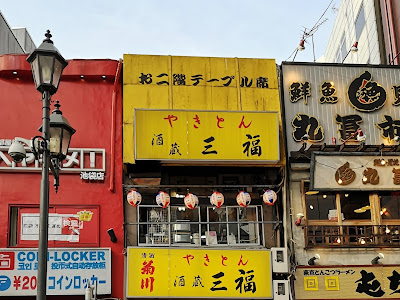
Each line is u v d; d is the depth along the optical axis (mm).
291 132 21891
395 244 21422
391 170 21312
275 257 20719
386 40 31125
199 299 20719
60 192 20719
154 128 20609
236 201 22047
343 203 21797
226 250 20750
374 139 22250
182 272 20422
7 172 20609
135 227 21266
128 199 19844
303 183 21609
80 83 21750
